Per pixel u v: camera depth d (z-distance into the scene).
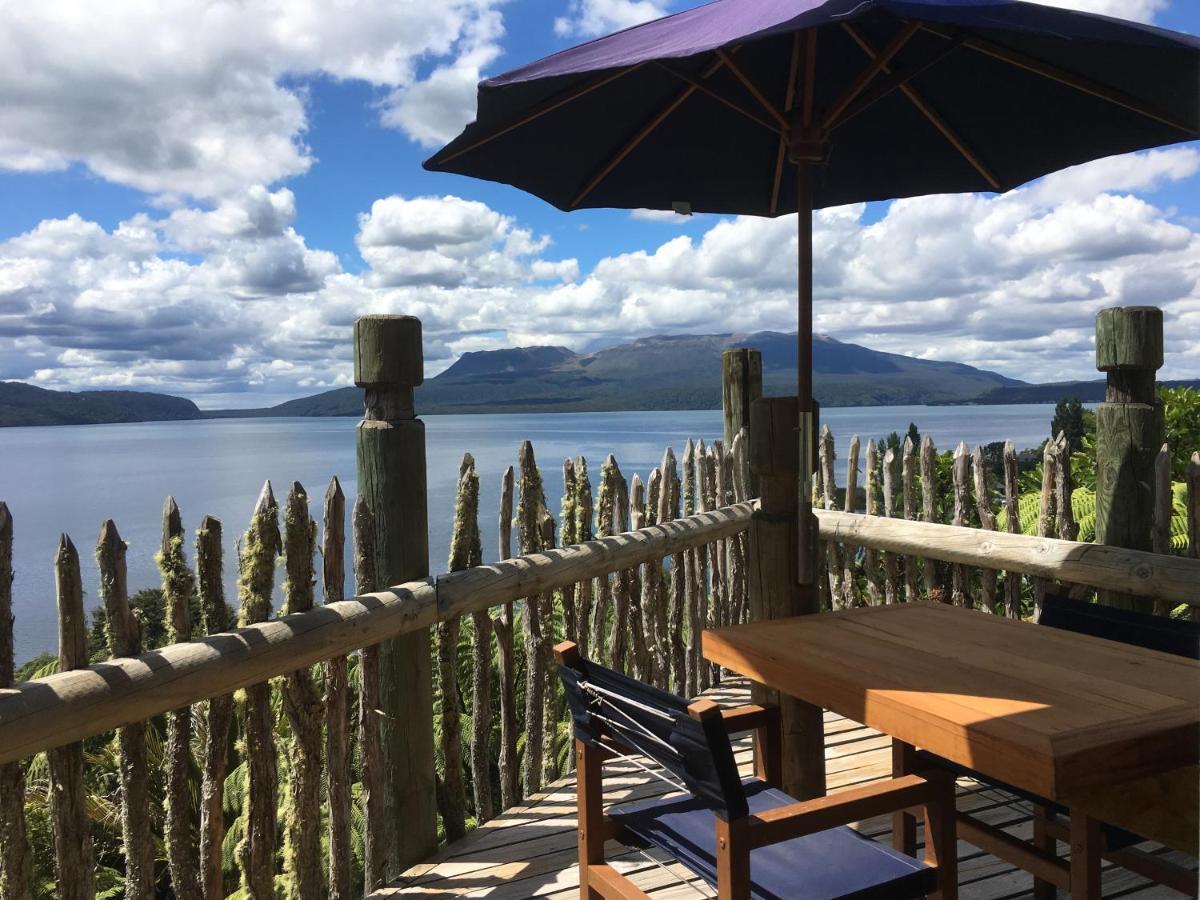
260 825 2.25
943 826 1.68
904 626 2.28
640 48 1.90
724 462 4.52
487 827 2.89
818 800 1.60
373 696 2.59
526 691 3.24
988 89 2.70
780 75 2.77
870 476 4.43
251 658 2.09
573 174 3.05
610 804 3.03
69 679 1.76
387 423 2.61
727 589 4.58
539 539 3.26
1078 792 1.42
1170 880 1.84
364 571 2.56
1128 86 2.19
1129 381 3.27
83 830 1.84
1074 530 3.57
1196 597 2.93
